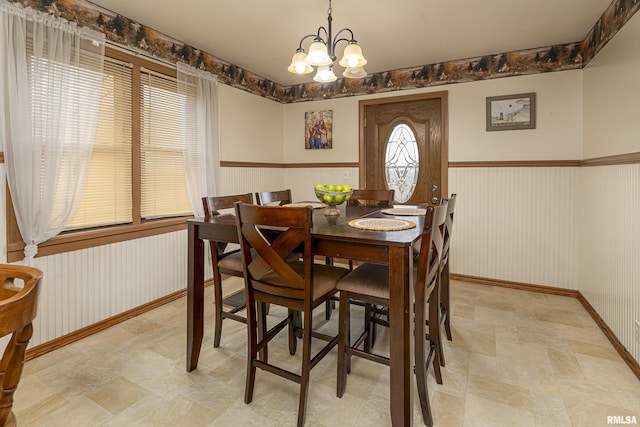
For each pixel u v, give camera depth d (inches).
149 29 111.6
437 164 149.3
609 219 94.7
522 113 131.3
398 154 157.8
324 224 72.3
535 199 131.3
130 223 109.8
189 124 125.7
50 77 85.3
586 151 117.7
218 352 87.9
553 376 76.2
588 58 115.6
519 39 120.0
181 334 97.7
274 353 88.0
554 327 100.7
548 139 128.3
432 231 59.5
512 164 133.7
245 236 64.7
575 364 80.8
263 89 167.2
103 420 63.1
